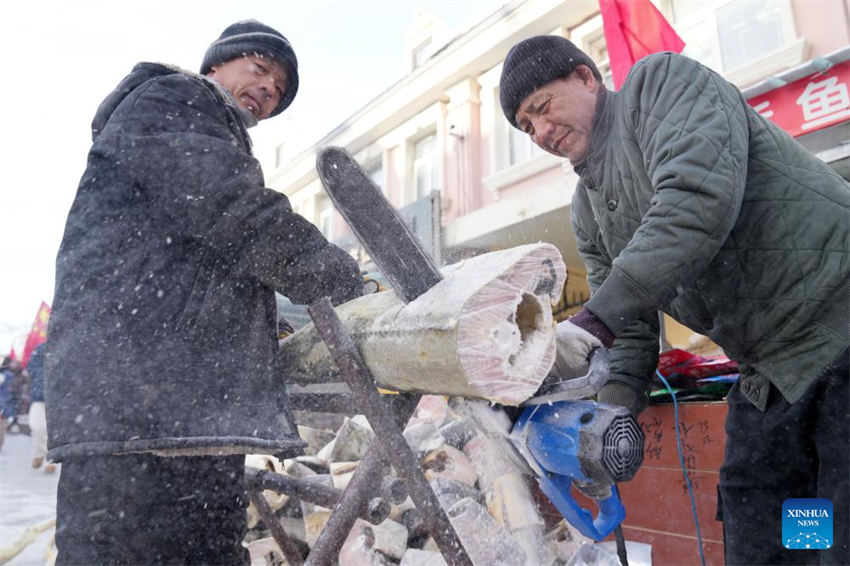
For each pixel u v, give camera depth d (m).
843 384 1.17
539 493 2.25
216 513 1.17
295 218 1.04
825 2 4.89
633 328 1.68
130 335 0.95
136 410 0.90
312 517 1.91
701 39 5.85
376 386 1.06
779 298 1.26
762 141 1.32
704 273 1.36
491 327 0.81
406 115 9.77
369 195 0.94
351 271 1.12
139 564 1.03
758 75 5.20
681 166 1.16
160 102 1.08
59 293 1.00
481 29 8.20
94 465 1.02
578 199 1.81
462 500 1.83
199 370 0.97
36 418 4.82
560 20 7.36
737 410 1.47
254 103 1.46
